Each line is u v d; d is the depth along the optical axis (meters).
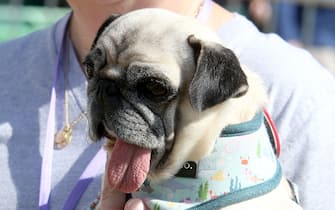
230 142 2.67
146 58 2.55
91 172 3.04
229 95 2.51
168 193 2.67
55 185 3.06
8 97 3.28
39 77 3.29
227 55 2.56
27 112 3.23
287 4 6.91
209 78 2.51
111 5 3.20
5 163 3.13
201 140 2.64
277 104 3.14
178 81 2.56
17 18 6.73
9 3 6.96
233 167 2.65
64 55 3.32
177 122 2.62
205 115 2.62
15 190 3.07
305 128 3.12
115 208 2.77
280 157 3.11
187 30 2.66
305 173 3.08
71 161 3.10
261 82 2.90
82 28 3.29
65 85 3.23
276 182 2.68
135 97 2.55
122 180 2.58
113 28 2.69
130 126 2.54
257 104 2.77
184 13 3.25
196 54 2.60
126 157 2.60
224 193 2.63
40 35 3.46
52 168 3.09
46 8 6.73
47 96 3.25
